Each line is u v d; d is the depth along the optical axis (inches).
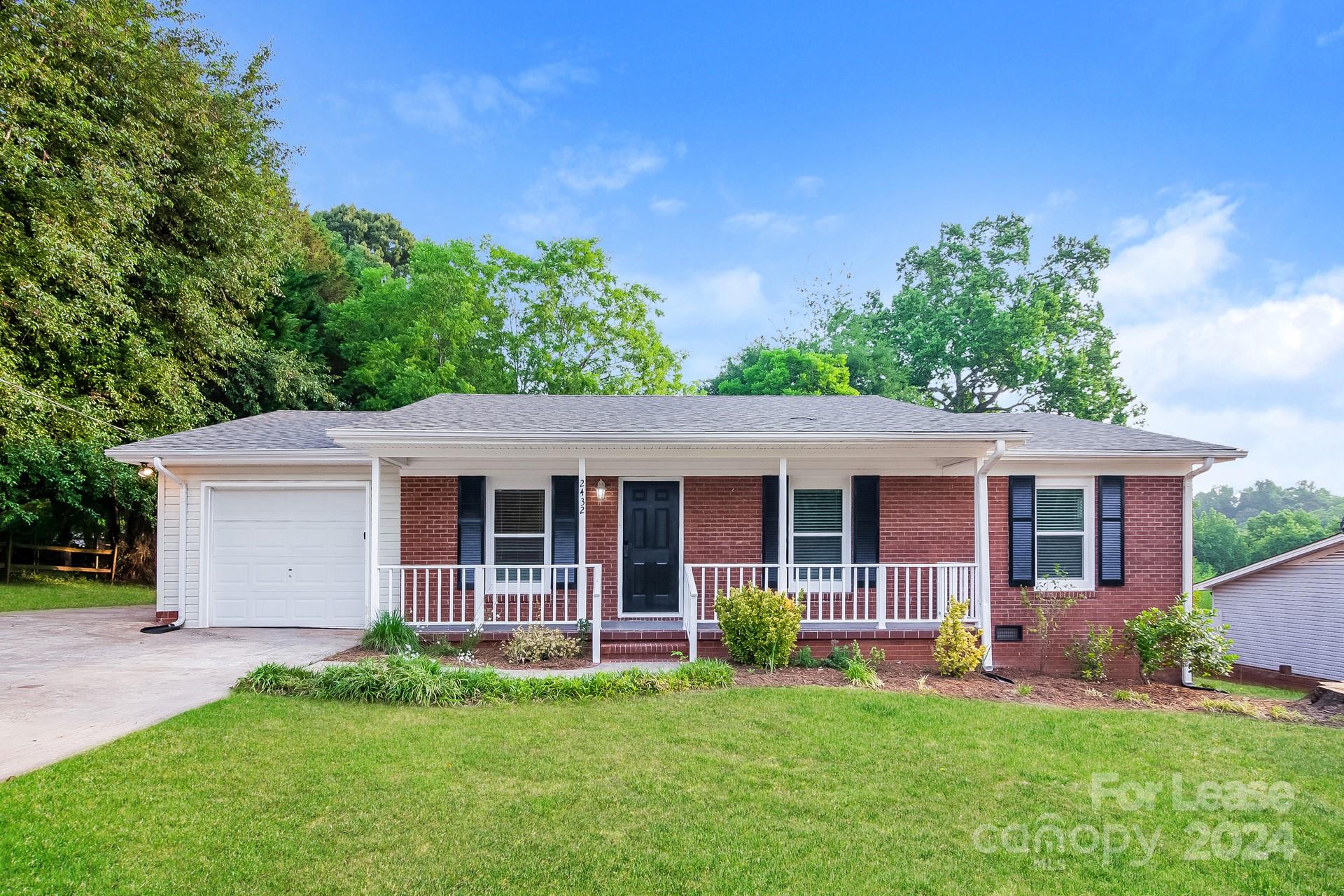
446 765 206.2
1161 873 152.9
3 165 481.7
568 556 443.8
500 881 143.9
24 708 254.2
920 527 444.1
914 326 1460.4
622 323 1162.6
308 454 435.5
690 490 448.1
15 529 789.2
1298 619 610.9
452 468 444.1
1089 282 1432.1
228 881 140.9
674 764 210.8
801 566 396.5
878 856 157.1
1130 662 425.4
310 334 976.3
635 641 382.9
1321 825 178.2
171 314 684.7
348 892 138.6
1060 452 418.6
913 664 383.2
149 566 815.7
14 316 536.1
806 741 233.3
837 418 461.1
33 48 514.0
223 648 379.2
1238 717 295.0
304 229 1262.3
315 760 207.3
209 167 690.8
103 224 540.4
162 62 655.1
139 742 216.2
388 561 441.4
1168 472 437.4
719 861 153.5
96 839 155.6
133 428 640.4
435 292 1075.9
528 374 1151.6
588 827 168.9
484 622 411.2
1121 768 215.9
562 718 256.5
